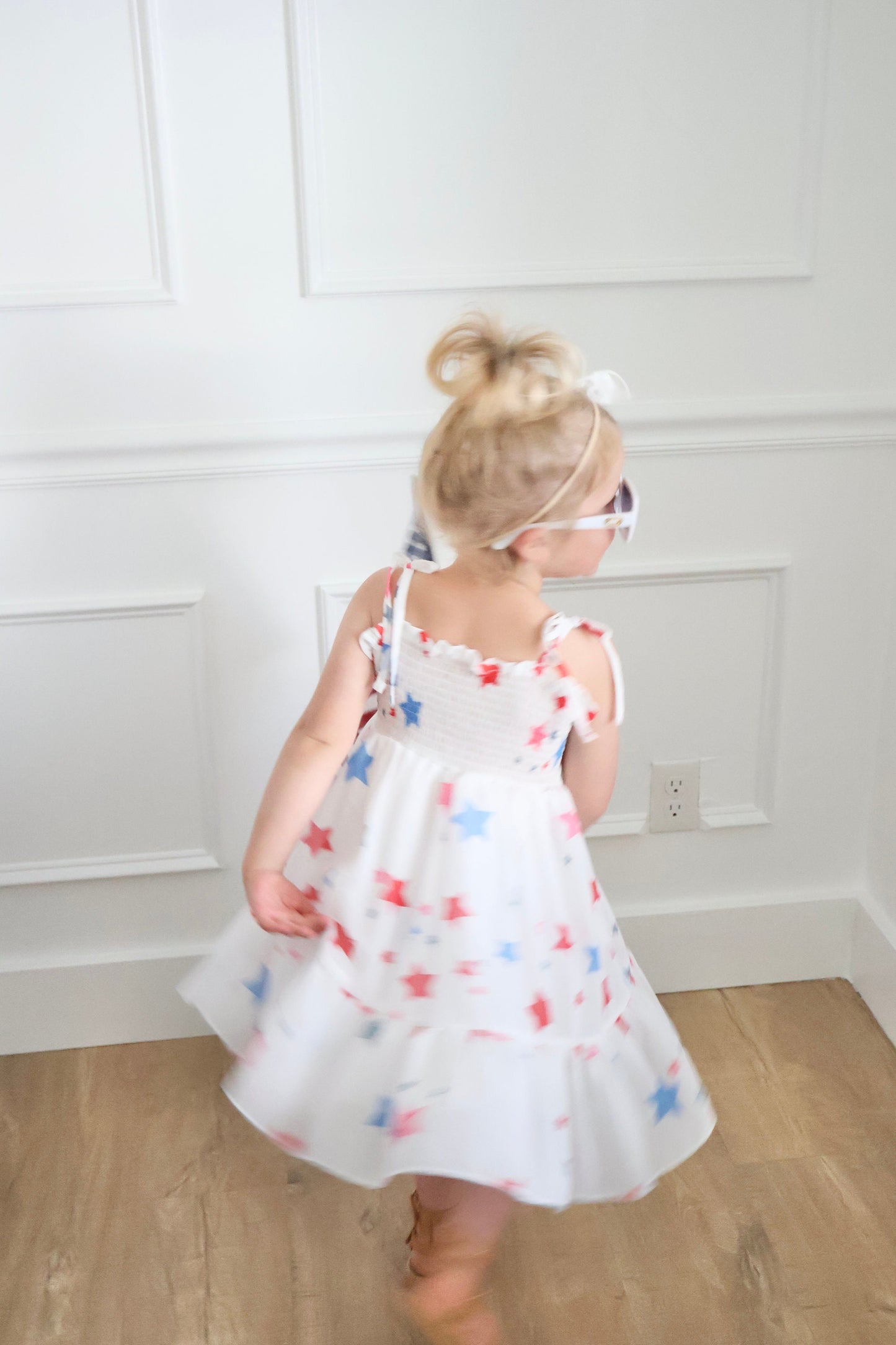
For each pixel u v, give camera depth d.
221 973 1.33
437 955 1.18
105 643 1.64
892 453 1.68
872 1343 1.32
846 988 1.94
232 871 1.79
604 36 1.45
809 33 1.48
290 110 1.44
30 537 1.58
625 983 1.30
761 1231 1.47
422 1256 1.31
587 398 1.13
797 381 1.63
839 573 1.74
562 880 1.23
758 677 1.78
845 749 1.85
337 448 1.58
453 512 1.14
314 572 1.65
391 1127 1.16
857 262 1.58
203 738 1.70
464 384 1.13
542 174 1.50
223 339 1.52
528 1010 1.20
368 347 1.55
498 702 1.18
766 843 1.89
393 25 1.42
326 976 1.21
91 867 1.75
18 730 1.67
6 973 1.77
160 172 1.44
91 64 1.40
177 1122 1.66
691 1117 1.32
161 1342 1.33
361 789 1.23
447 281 1.51
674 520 1.68
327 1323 1.36
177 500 1.59
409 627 1.21
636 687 1.76
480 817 1.18
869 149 1.53
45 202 1.45
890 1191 1.52
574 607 1.70
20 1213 1.50
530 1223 1.48
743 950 1.93
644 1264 1.43
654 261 1.55
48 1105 1.70
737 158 1.52
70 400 1.53
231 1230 1.48
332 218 1.49
